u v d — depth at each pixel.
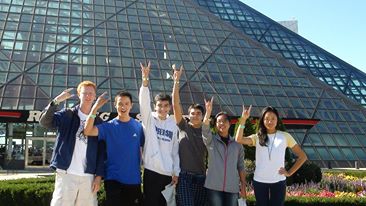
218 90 49.28
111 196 11.05
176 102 12.35
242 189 12.33
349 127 49.56
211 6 72.81
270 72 55.19
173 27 59.59
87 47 51.53
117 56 51.09
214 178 11.80
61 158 10.74
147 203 11.58
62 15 56.56
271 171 11.72
